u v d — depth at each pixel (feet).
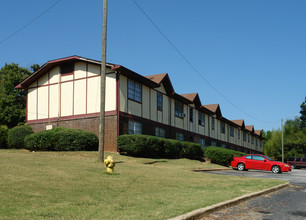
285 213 27.91
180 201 28.76
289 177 70.28
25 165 43.98
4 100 134.62
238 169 89.15
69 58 86.12
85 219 20.94
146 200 28.58
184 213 23.75
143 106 90.74
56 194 28.48
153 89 97.30
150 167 59.52
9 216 20.49
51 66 91.35
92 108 82.48
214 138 151.02
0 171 37.29
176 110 112.68
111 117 79.10
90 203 26.12
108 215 22.29
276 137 236.63
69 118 85.87
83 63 85.92
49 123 89.51
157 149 81.35
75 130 76.95
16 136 86.12
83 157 65.00
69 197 27.76
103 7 58.34
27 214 21.33
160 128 99.81
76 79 86.63
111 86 80.53
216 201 29.53
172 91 106.52
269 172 86.79
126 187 34.99
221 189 38.81
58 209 23.34
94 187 33.24
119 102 79.41
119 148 77.00
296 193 41.65
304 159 147.74
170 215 22.79
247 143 211.00
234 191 37.50
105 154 72.28
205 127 140.87
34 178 34.96
